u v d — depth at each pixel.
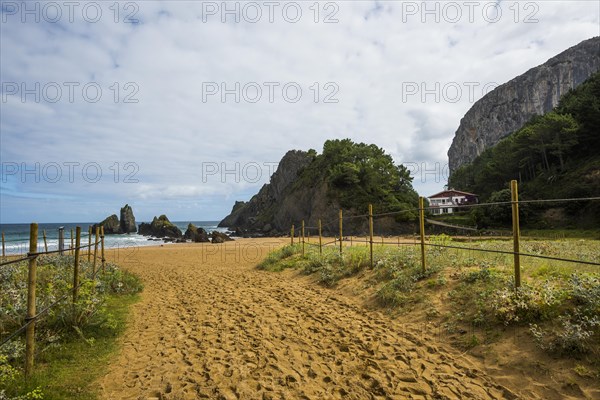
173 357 5.02
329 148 77.00
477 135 174.12
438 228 47.28
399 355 4.85
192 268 15.92
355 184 64.56
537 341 4.31
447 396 3.76
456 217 52.03
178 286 11.01
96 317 6.07
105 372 4.45
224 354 5.11
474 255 8.60
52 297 5.67
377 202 60.72
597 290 4.45
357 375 4.36
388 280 8.09
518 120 155.25
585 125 53.22
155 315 7.40
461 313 5.60
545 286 5.03
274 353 5.11
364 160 71.75
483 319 5.15
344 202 61.88
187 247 33.91
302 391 3.98
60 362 4.59
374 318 6.54
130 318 7.08
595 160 48.53
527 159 59.53
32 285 4.13
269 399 3.80
